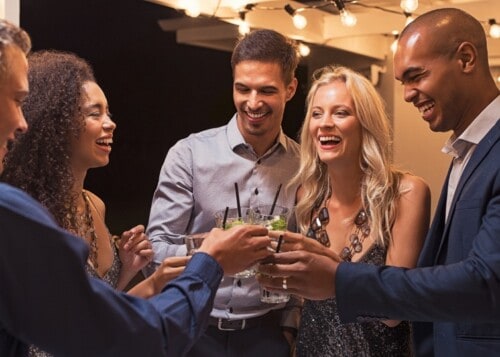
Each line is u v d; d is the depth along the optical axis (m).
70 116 1.76
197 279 1.40
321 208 2.26
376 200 2.12
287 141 2.56
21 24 3.81
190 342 1.34
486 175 1.68
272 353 2.33
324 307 2.12
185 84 4.88
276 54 2.41
